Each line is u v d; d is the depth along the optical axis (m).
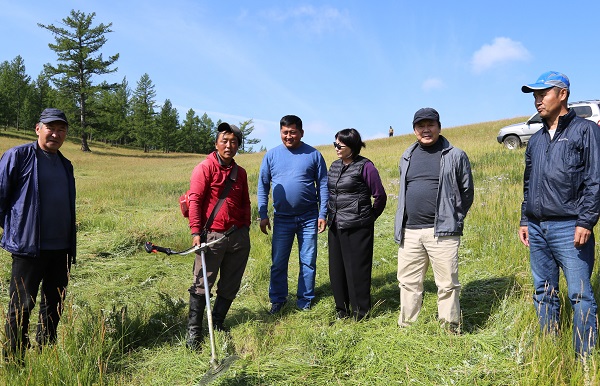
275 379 2.96
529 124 16.05
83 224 7.94
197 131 91.81
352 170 3.89
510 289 4.13
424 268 3.59
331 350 3.28
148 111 75.88
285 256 4.35
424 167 3.48
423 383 2.85
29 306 3.03
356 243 3.88
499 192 8.38
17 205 2.98
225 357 3.20
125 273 5.32
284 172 4.34
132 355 3.35
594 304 2.78
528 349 2.92
